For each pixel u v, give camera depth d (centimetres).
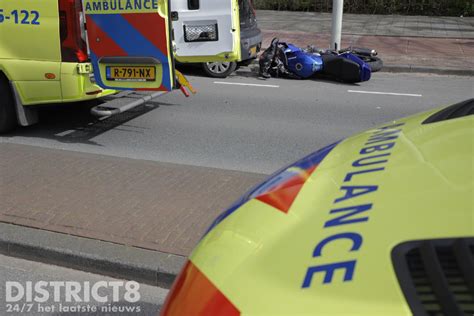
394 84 1006
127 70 592
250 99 860
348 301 133
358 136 240
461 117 211
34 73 604
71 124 698
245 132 679
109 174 493
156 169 508
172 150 606
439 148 183
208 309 150
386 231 146
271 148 618
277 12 1955
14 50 605
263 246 164
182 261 344
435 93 929
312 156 233
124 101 648
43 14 586
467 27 1609
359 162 196
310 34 1516
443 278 129
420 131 210
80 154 553
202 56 951
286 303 140
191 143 632
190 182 475
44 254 367
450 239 136
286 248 158
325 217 165
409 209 151
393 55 1245
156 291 341
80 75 596
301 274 145
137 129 684
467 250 132
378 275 135
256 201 196
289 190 194
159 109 782
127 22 574
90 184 468
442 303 125
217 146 623
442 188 155
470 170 160
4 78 625
